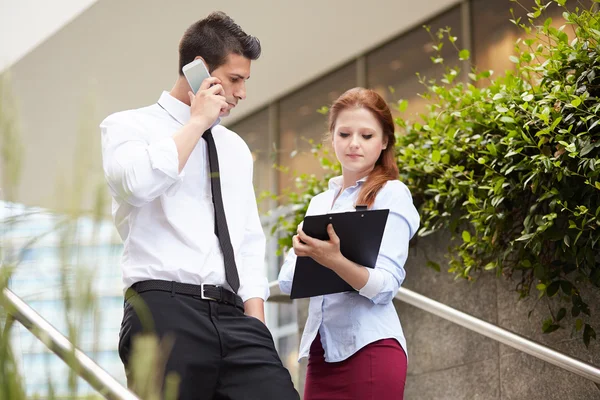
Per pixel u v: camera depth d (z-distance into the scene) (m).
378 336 2.46
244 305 2.48
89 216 1.13
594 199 3.00
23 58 7.44
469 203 3.49
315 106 6.87
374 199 2.57
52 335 1.44
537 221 3.05
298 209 4.24
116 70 7.29
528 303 3.36
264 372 2.25
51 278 1.15
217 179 2.45
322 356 2.57
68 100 7.77
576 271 3.18
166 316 2.19
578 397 3.14
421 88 5.96
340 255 2.30
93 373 1.41
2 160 1.15
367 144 2.65
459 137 3.58
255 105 7.36
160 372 2.09
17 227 1.16
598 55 3.08
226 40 2.50
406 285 3.90
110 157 2.32
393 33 6.21
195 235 2.34
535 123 3.16
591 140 2.98
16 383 1.10
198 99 2.38
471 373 3.55
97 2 6.77
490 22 5.55
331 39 6.37
